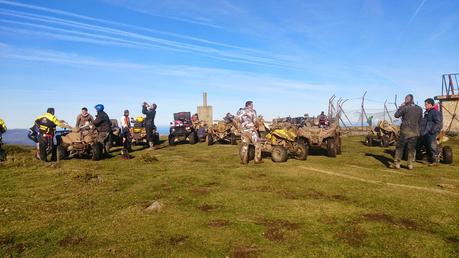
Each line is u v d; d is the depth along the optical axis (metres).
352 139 20.55
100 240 4.39
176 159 11.42
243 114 10.27
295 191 6.80
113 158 11.88
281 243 4.29
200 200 6.14
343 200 6.18
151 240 4.38
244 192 6.69
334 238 4.44
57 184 7.40
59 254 3.99
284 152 10.49
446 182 7.64
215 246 4.20
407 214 5.38
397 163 9.53
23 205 5.86
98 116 12.21
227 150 14.38
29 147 15.74
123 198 6.30
